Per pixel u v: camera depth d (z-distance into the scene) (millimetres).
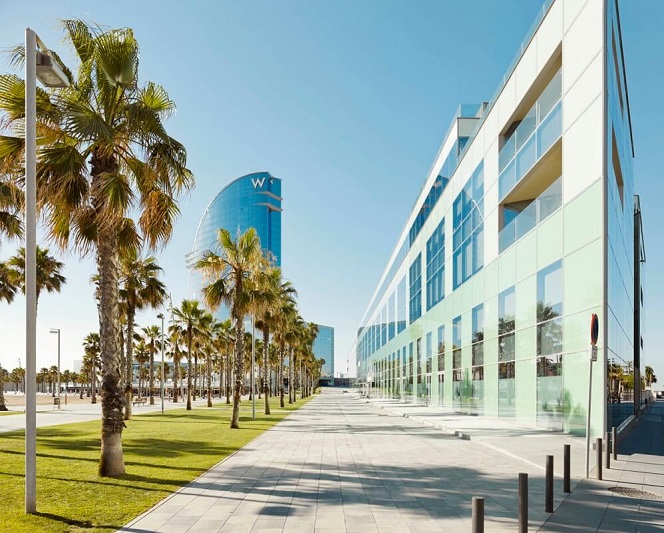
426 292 44312
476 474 11938
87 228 12172
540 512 8180
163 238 13297
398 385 60844
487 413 27203
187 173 13117
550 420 19375
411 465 13336
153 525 7641
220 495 9703
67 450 16734
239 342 27625
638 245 36469
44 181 11211
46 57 8984
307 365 110688
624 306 23031
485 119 28094
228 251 28688
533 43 21547
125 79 11969
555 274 18938
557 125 19094
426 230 44594
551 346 19250
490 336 26719
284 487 10484
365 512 8430
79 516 8109
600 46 16312
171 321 53312
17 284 42500
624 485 10047
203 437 20922
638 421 28688
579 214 17172
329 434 22125
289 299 50000
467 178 31609
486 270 27484
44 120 11609
